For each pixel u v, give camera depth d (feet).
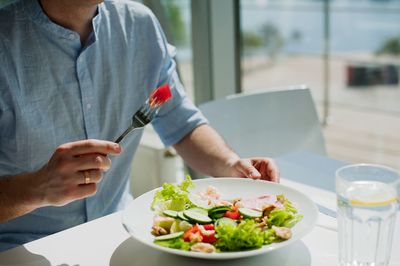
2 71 3.70
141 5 4.55
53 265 2.76
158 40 4.53
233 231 2.59
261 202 3.05
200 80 7.36
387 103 13.73
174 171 6.77
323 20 14.29
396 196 2.53
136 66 4.43
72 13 3.83
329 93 14.43
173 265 2.68
